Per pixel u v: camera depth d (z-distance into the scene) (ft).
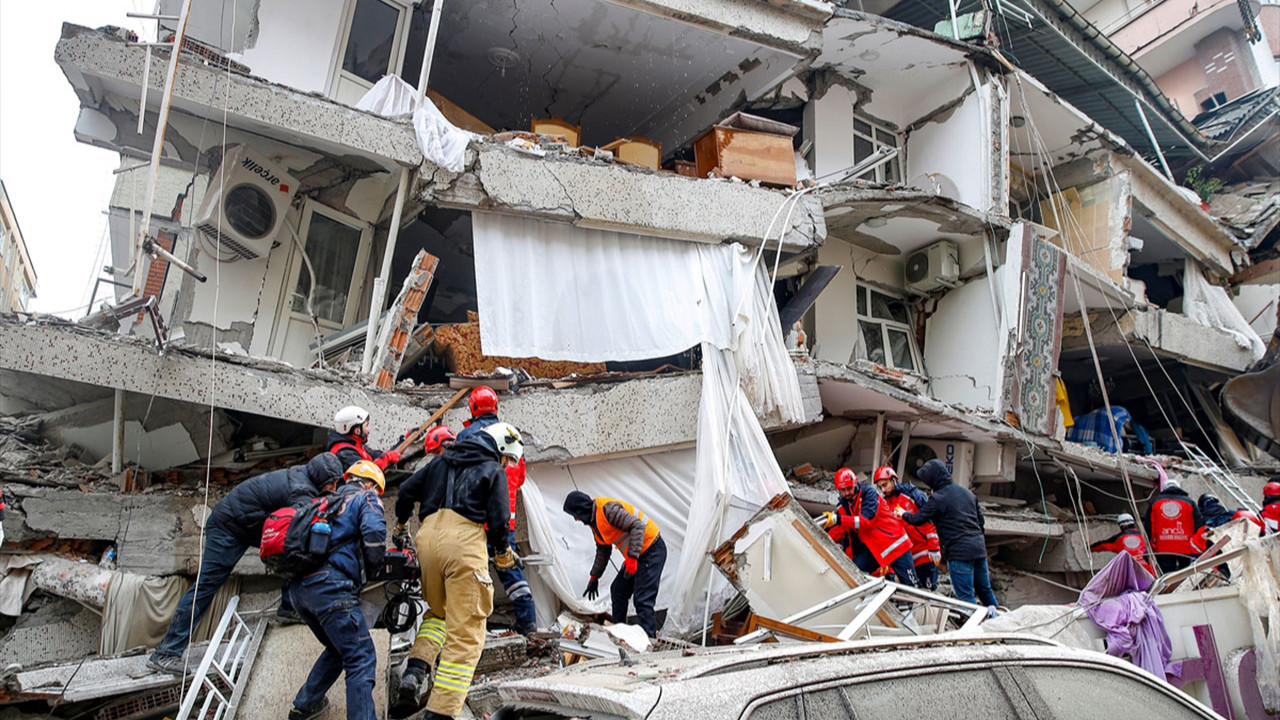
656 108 42.63
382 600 22.47
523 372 27.73
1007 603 38.34
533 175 28.19
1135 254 59.36
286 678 16.19
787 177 34.86
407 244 34.73
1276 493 29.09
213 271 26.71
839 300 41.16
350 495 15.38
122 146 26.17
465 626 14.82
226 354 21.98
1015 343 39.24
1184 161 65.67
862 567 26.25
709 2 34.65
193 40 25.08
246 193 26.68
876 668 8.98
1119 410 46.65
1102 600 22.20
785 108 42.22
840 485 25.86
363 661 14.32
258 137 27.37
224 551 17.39
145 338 21.34
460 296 38.52
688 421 28.96
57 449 22.81
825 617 20.16
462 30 36.01
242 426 25.11
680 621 25.84
